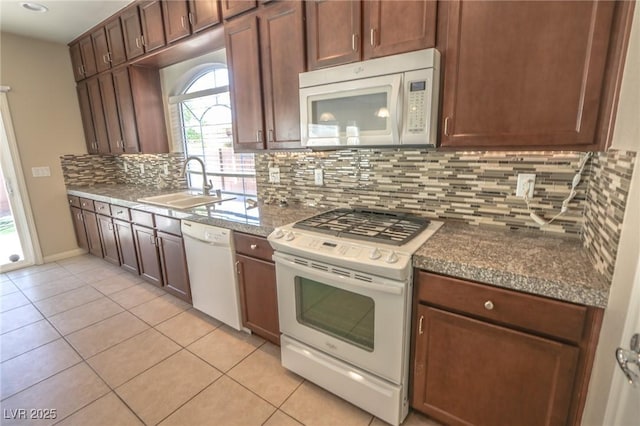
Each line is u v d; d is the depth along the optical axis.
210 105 3.10
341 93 1.55
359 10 1.54
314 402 1.67
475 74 1.29
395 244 1.40
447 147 1.42
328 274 1.49
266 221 1.96
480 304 1.20
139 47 2.81
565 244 1.38
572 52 1.10
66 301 2.77
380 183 1.97
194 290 2.44
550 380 1.12
